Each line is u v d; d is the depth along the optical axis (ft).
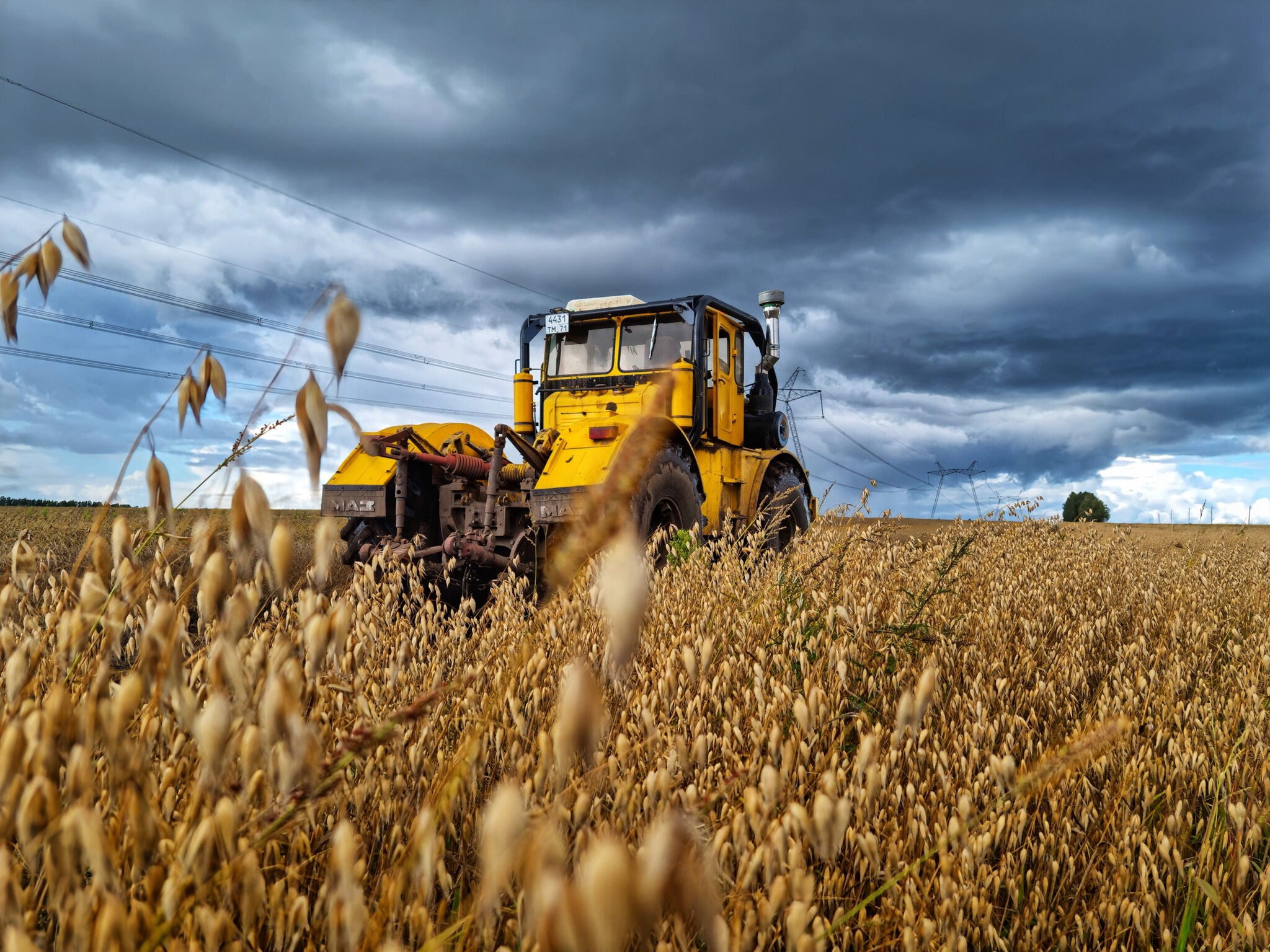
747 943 3.38
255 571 2.80
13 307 3.03
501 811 1.62
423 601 9.27
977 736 7.10
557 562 1.90
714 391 25.49
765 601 9.52
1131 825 6.25
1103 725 4.96
